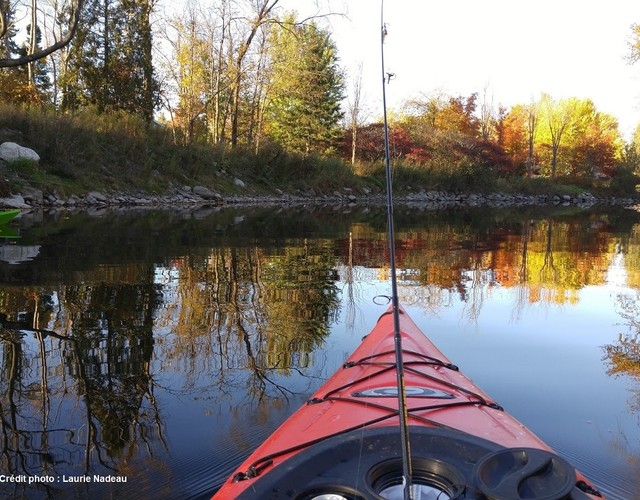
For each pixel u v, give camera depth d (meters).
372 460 1.69
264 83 25.56
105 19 21.92
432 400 2.39
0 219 10.66
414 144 39.81
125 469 2.53
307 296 6.16
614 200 47.94
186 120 25.03
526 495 1.39
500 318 5.50
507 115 51.62
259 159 25.30
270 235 11.88
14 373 3.59
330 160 29.91
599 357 4.34
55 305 5.27
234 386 3.51
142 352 4.08
